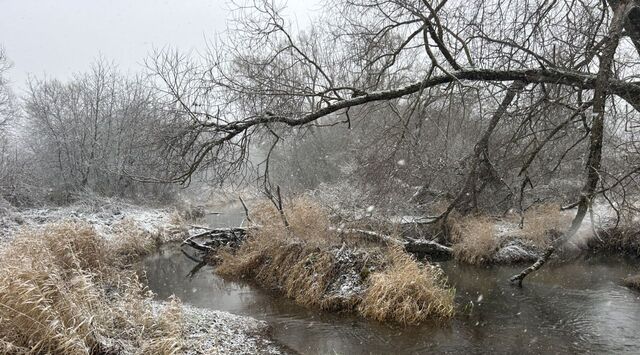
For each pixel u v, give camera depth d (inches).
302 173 1027.9
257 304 440.1
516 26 383.6
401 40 458.0
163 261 631.2
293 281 464.1
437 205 650.8
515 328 365.7
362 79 501.4
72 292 280.1
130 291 344.8
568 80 340.2
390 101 471.2
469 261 567.2
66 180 1069.8
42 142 1131.9
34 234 452.4
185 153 421.7
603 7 356.8
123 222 757.3
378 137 501.4
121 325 293.3
